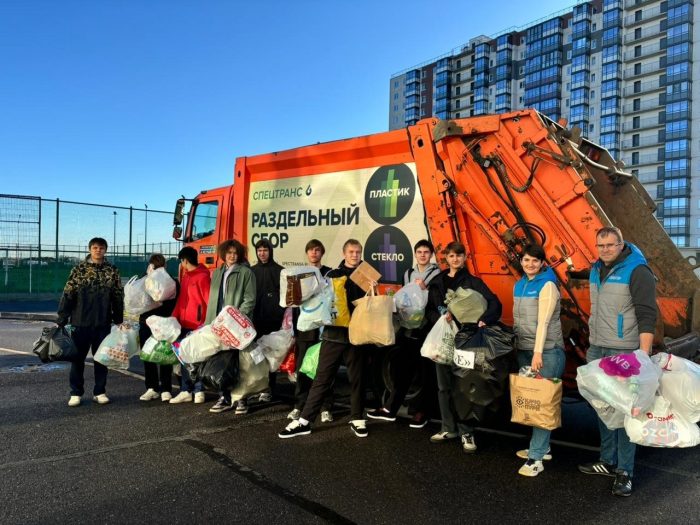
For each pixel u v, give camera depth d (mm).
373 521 3270
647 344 3646
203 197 8680
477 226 5230
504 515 3385
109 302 5914
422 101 111812
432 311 4844
